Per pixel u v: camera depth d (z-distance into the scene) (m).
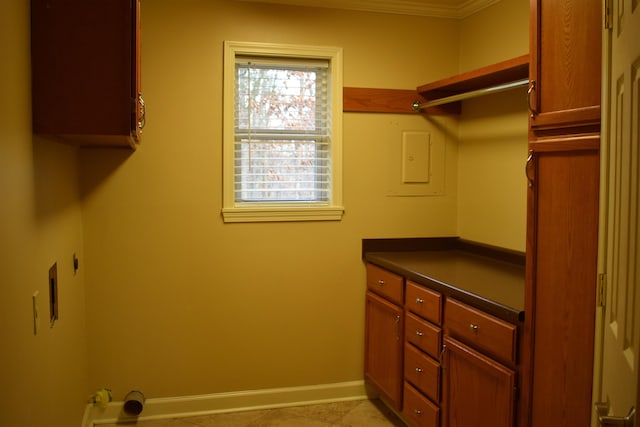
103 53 1.79
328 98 3.38
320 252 3.36
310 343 3.37
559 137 1.73
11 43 1.44
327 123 3.40
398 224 3.48
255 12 3.17
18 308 1.42
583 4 1.63
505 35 3.05
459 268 2.87
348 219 3.39
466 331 2.31
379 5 3.33
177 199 3.12
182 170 3.12
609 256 1.34
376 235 3.44
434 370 2.56
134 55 1.85
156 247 3.11
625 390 1.12
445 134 3.52
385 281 3.12
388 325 3.07
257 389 3.30
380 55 3.38
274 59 3.27
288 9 3.22
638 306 1.01
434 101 3.23
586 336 1.62
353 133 3.38
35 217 1.70
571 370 1.69
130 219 3.07
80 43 1.78
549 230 1.79
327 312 3.39
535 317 1.87
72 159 2.68
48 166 1.98
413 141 3.46
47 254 1.91
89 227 3.02
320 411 3.26
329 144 3.38
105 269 3.05
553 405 1.78
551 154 1.77
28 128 1.65
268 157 3.32
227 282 3.22
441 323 2.53
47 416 1.82
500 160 3.12
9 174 1.37
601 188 1.40
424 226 3.52
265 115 3.30
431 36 3.46
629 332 1.11
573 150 1.67
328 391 3.41
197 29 3.09
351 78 3.34
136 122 1.98
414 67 3.44
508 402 2.02
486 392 2.18
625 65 1.19
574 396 1.68
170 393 3.18
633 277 1.09
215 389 3.24
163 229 3.11
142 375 3.14
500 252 3.07
